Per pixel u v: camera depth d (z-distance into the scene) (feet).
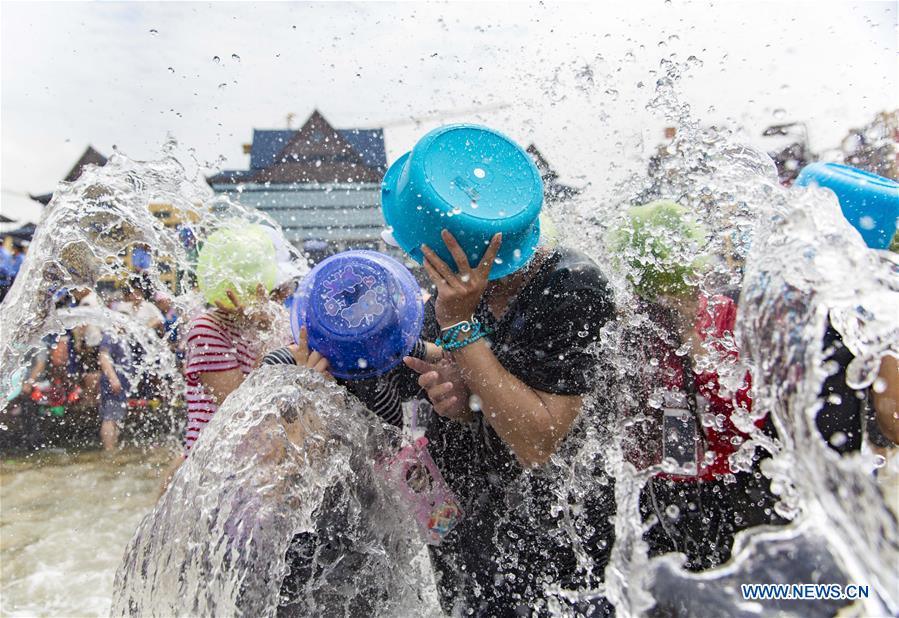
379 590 7.98
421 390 8.55
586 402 7.65
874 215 8.07
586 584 7.67
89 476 17.06
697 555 7.59
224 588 7.14
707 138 8.57
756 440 7.41
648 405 7.72
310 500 7.52
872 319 6.69
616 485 7.14
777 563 6.47
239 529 7.21
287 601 7.42
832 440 7.54
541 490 7.84
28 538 13.08
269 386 7.73
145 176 10.98
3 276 22.11
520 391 7.36
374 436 8.14
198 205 11.07
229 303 9.53
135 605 7.73
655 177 8.96
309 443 7.63
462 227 6.96
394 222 7.76
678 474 7.62
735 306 7.71
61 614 10.17
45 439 19.56
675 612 6.50
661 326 7.80
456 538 8.11
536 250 7.84
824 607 6.21
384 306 7.69
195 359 9.49
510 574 7.88
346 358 7.81
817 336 6.50
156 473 17.26
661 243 7.80
